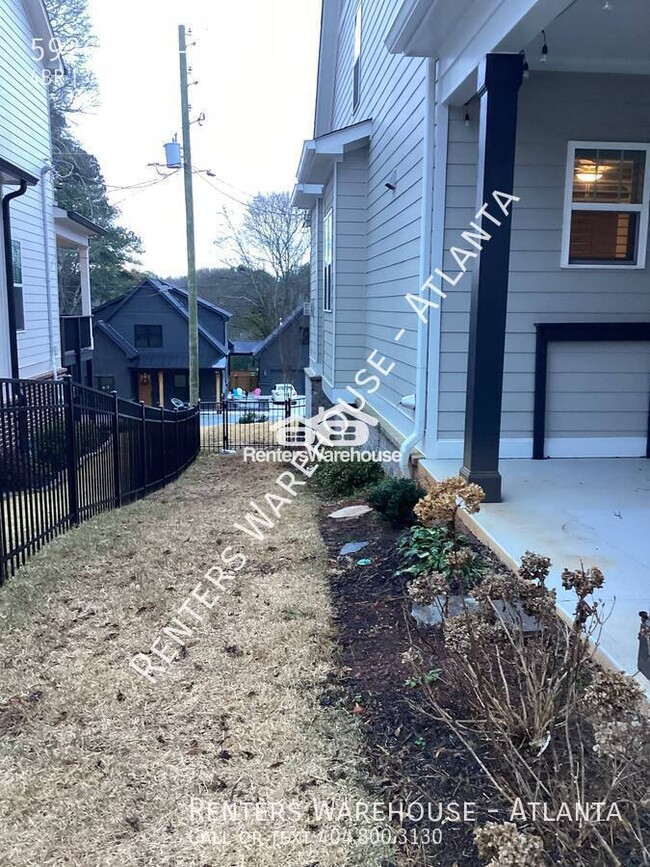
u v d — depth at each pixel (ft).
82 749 9.05
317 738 9.12
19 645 12.03
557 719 7.78
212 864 7.14
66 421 19.43
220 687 10.53
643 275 18.69
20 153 38.42
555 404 19.27
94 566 16.29
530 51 16.62
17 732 9.45
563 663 8.16
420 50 17.75
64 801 8.08
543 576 8.87
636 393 19.34
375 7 28.96
